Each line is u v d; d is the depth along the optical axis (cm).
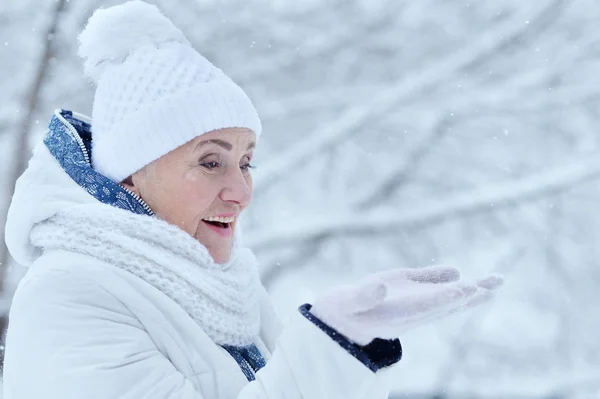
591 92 628
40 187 137
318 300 121
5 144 509
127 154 141
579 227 658
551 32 648
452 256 661
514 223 655
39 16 562
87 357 120
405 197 659
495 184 606
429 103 623
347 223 566
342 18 657
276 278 616
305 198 648
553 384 581
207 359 132
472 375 641
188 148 141
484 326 660
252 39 644
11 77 558
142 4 150
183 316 131
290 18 649
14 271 437
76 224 131
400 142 653
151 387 121
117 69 145
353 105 638
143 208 142
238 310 145
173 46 147
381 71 668
